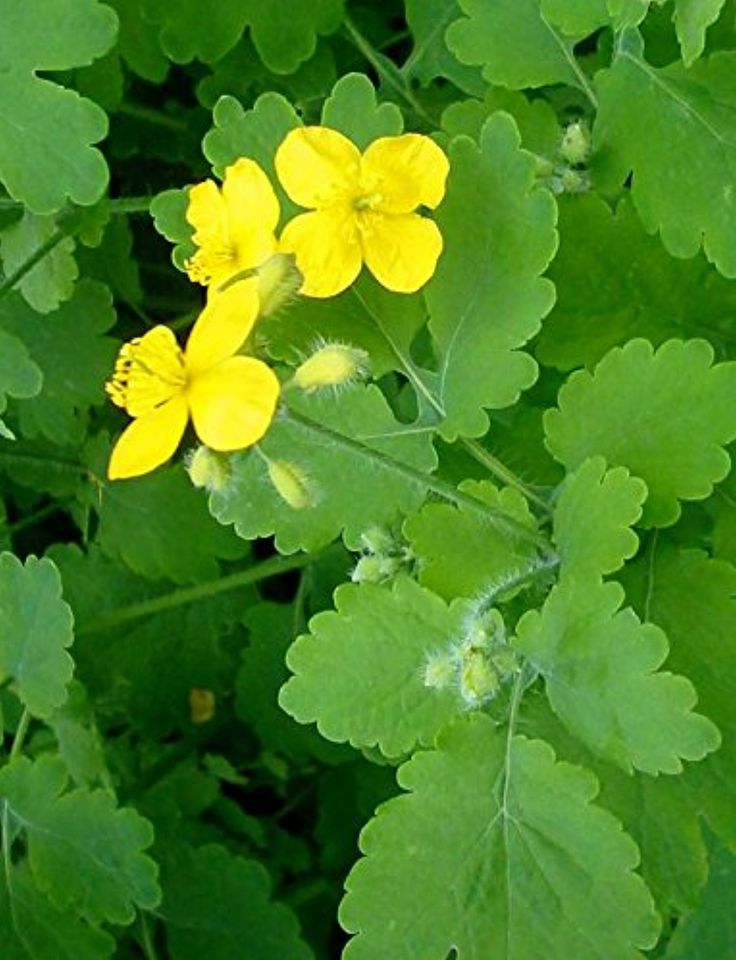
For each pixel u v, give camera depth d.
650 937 0.33
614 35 0.37
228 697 0.44
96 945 0.39
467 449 0.36
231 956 0.42
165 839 0.43
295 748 0.42
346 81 0.34
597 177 0.36
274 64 0.39
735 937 0.38
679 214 0.35
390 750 0.33
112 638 0.42
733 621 0.34
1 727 0.40
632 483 0.33
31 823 0.39
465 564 0.34
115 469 0.32
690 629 0.34
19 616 0.38
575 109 0.39
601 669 0.32
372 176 0.33
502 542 0.34
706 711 0.34
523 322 0.34
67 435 0.41
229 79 0.40
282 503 0.34
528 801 0.33
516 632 0.33
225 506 0.35
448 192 0.34
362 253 0.33
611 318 0.36
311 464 0.34
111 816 0.39
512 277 0.34
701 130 0.35
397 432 0.34
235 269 0.33
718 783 0.34
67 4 0.36
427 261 0.33
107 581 0.42
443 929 0.33
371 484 0.34
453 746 0.33
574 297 0.36
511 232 0.34
